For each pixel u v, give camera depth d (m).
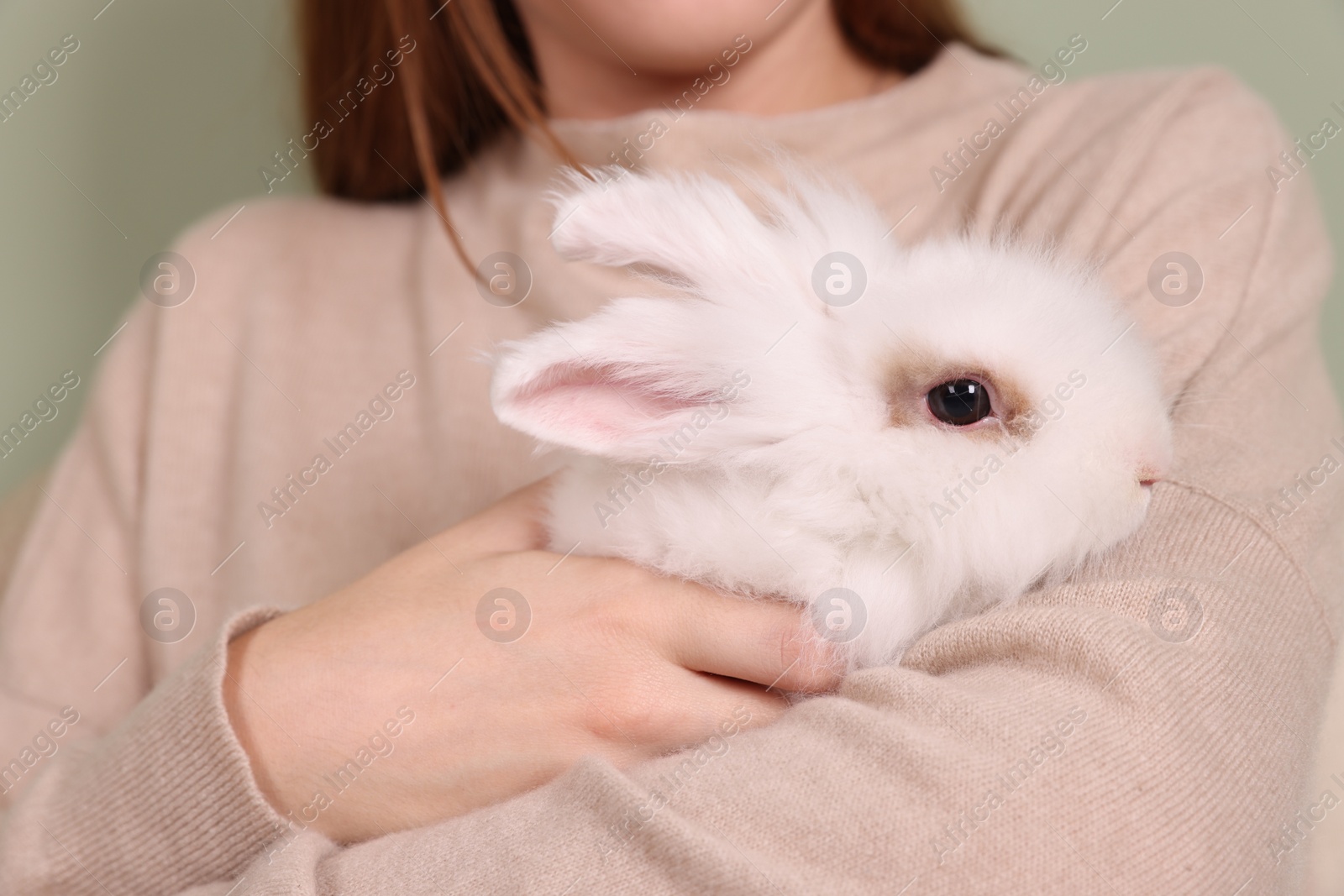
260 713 0.47
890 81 0.65
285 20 0.80
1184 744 0.41
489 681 0.47
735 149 0.60
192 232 0.68
